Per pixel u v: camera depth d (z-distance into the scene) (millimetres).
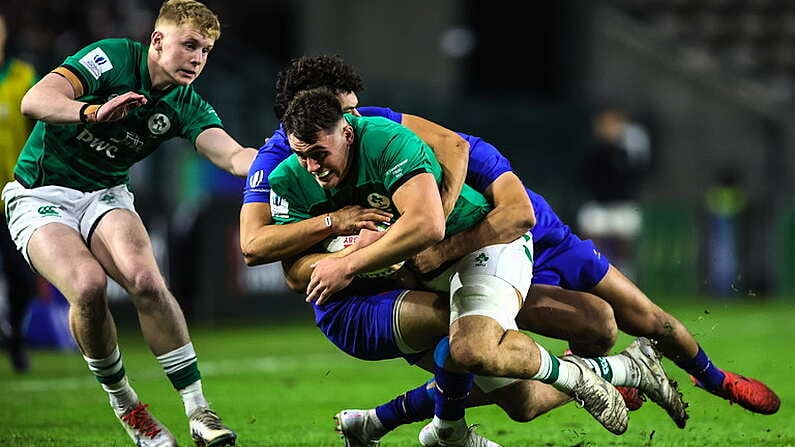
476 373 14117
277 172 14508
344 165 13938
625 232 49594
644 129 57938
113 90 16047
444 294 15219
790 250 54469
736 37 69125
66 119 14992
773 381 25641
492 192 15336
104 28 45562
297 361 30797
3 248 27312
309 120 13391
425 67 61500
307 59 15094
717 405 21812
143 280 15523
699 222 52781
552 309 16250
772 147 60188
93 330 15234
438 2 61531
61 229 15844
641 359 15984
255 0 61281
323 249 15133
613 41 61219
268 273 42656
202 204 39750
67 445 17062
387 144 13984
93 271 15273
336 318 15539
